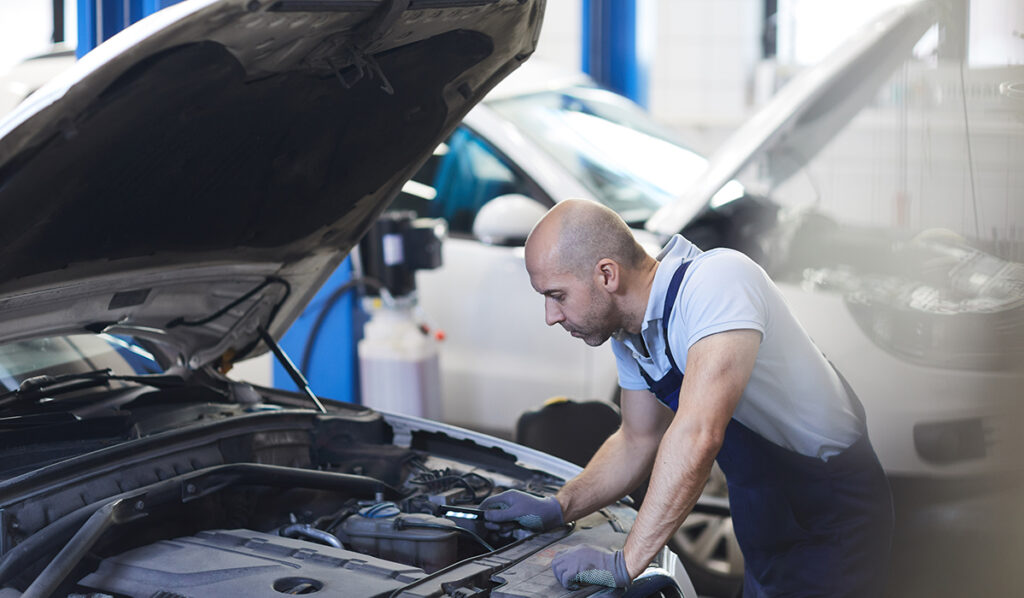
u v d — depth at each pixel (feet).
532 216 14.16
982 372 11.02
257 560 5.93
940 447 11.13
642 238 13.29
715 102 28.19
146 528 6.34
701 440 5.83
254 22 5.36
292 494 7.44
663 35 27.94
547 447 9.98
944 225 13.57
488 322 15.11
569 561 5.87
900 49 12.64
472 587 5.80
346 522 6.68
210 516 6.73
